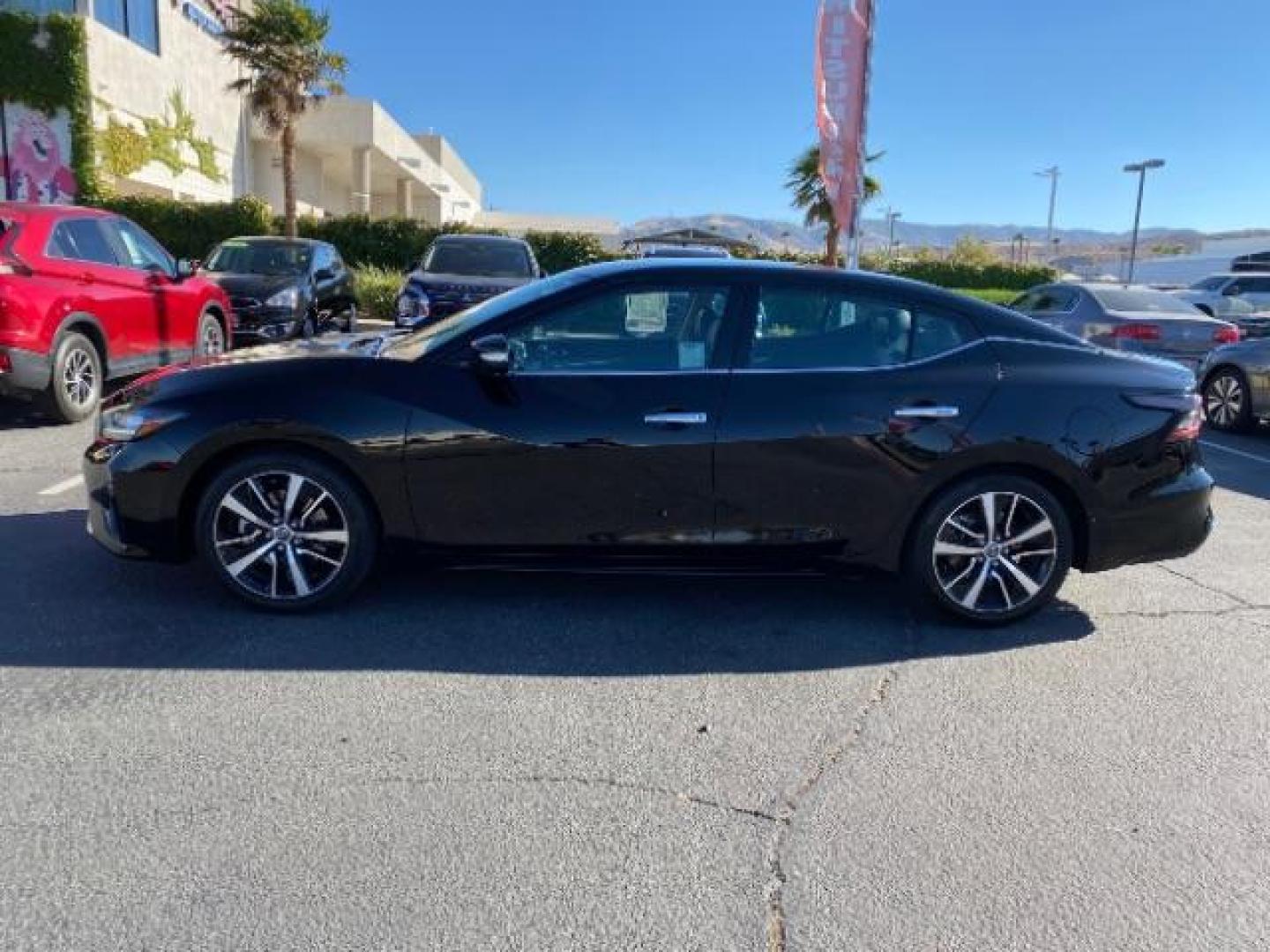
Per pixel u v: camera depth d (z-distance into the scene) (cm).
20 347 785
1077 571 552
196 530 439
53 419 851
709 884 271
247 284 1245
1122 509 454
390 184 4869
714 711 372
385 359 443
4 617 434
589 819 299
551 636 436
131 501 433
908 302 455
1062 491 456
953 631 459
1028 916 263
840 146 1196
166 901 257
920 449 437
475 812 301
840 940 252
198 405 429
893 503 443
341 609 456
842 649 435
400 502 432
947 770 335
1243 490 790
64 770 316
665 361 441
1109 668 422
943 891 272
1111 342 1237
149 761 323
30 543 532
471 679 391
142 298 927
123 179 2423
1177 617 484
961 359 450
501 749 338
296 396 427
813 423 433
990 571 455
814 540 445
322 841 284
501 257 1310
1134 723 373
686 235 3148
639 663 412
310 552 441
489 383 433
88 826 288
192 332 1023
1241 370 1076
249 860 274
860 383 439
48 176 2219
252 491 436
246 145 3203
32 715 350
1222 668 425
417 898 261
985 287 3572
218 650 409
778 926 256
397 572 505
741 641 439
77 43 2166
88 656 399
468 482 430
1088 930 259
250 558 438
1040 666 422
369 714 360
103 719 349
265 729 346
